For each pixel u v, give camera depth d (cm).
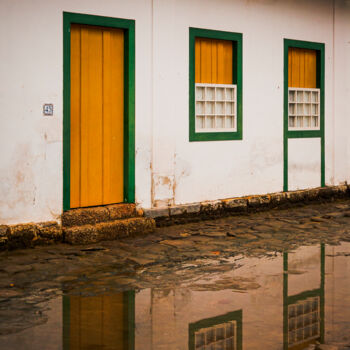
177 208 903
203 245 767
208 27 953
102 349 420
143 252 724
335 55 1184
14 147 733
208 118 973
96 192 832
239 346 426
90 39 814
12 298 536
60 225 779
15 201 738
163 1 886
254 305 520
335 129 1189
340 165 1200
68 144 784
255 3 1024
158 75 887
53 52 762
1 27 714
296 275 621
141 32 861
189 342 434
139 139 868
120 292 558
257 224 916
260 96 1042
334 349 422
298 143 1116
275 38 1062
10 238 720
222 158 984
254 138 1035
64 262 668
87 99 815
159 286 579
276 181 1076
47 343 429
